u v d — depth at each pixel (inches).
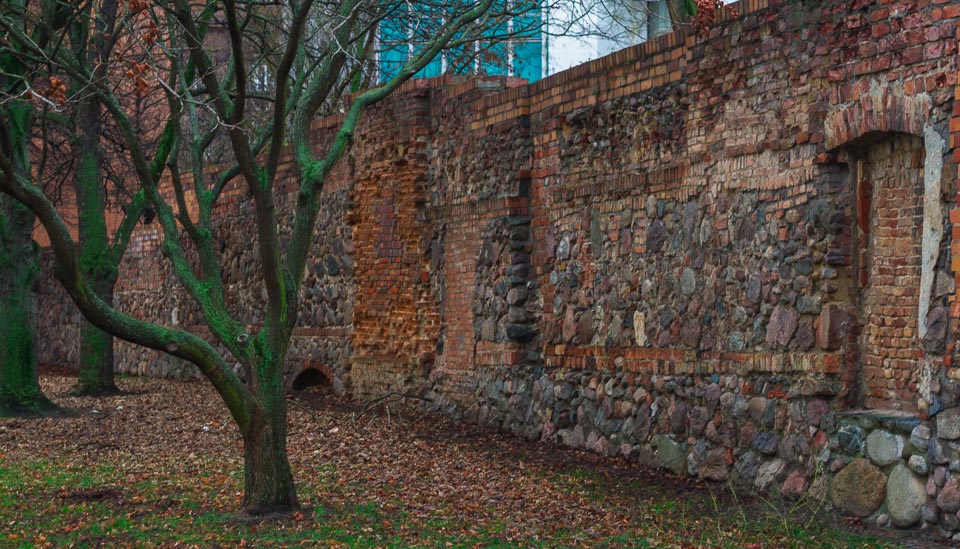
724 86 441.7
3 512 386.6
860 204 386.3
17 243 679.1
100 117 813.9
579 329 537.3
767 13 417.4
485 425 599.8
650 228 489.7
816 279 395.5
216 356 360.5
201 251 390.0
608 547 328.8
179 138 394.6
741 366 428.5
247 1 485.1
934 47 342.3
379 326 709.9
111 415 667.4
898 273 370.3
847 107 378.0
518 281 578.6
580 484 442.6
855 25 374.6
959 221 326.6
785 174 409.7
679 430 462.0
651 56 488.4
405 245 688.4
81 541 339.9
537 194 573.0
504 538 342.0
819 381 388.8
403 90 689.0
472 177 629.0
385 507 391.2
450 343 648.4
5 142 340.2
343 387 748.6
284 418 379.9
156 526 360.8
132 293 1088.2
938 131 339.6
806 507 378.6
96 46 628.7
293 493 381.1
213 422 626.5
